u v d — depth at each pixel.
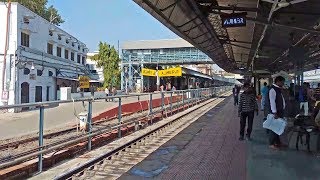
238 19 13.19
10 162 7.31
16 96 33.25
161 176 8.09
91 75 64.00
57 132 13.98
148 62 70.94
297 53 16.77
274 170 8.05
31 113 15.75
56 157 9.58
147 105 21.05
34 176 8.06
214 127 16.72
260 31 19.00
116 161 9.84
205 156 10.06
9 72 33.09
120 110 13.73
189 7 13.44
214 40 22.67
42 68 39.97
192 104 31.19
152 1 11.25
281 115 10.54
